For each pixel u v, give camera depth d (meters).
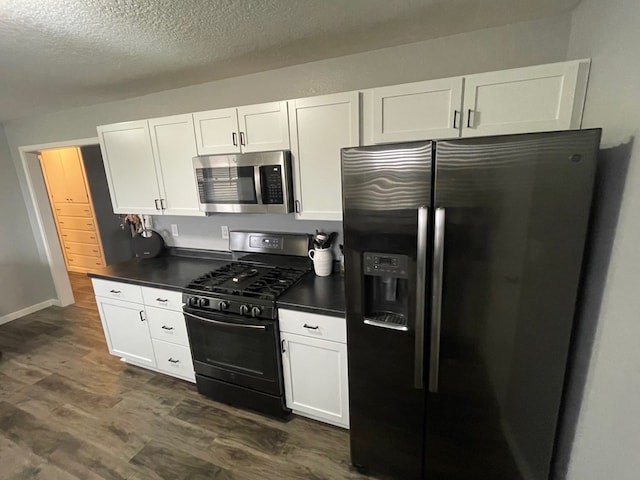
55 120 3.37
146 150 2.52
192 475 1.81
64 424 2.21
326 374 1.93
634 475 1.00
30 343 3.32
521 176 1.19
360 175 1.42
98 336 3.45
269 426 2.13
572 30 1.61
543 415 1.39
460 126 1.61
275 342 2.00
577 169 1.14
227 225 2.84
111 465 1.88
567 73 1.40
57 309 4.17
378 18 1.60
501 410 1.43
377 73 2.04
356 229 1.48
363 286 1.53
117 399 2.44
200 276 2.47
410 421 1.60
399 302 1.59
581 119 1.44
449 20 1.66
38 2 1.32
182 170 2.43
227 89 2.48
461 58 1.85
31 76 2.19
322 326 1.85
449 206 1.30
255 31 1.69
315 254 2.35
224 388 2.29
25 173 3.80
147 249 3.05
